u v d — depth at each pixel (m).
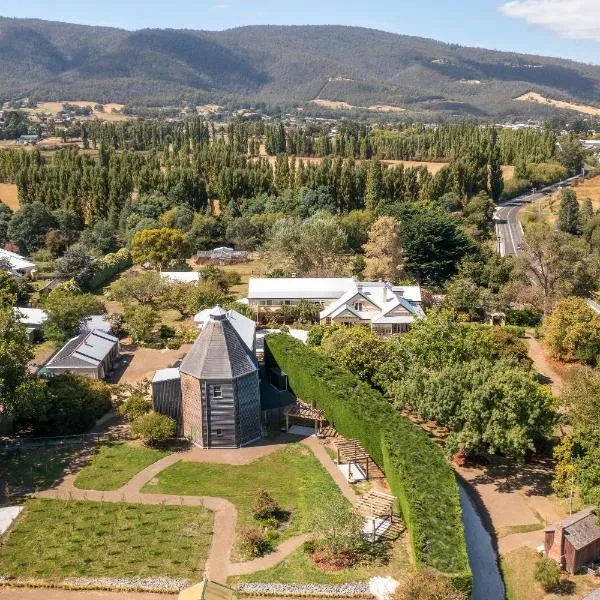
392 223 132.12
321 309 109.94
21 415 66.94
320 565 48.72
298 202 174.25
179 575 47.72
